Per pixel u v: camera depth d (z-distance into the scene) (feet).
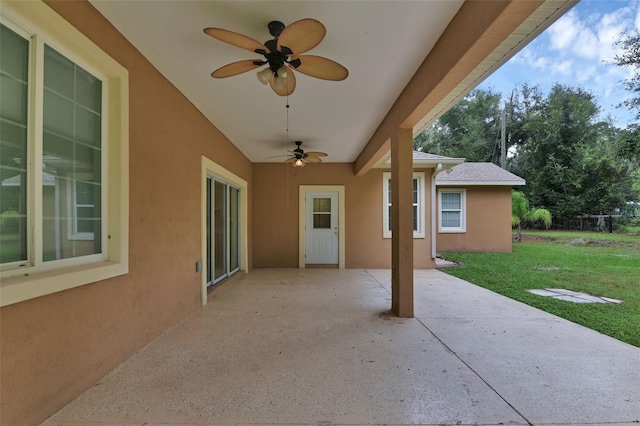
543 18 6.52
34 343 5.82
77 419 6.04
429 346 9.72
